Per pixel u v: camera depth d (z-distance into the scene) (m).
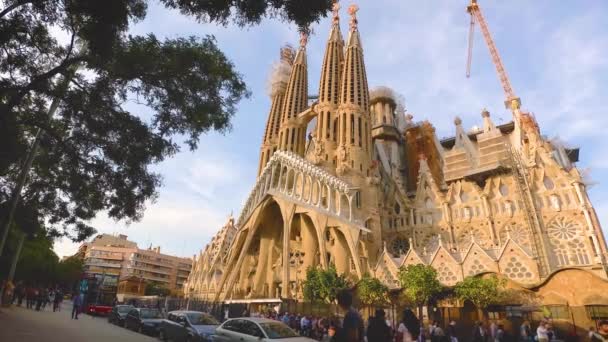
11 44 13.70
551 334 21.42
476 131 97.19
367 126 80.00
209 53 15.30
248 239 67.19
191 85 14.73
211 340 19.39
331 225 59.75
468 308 35.34
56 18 12.76
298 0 10.56
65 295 104.25
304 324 32.69
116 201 16.78
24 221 23.91
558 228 59.06
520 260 44.28
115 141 15.25
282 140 96.75
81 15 12.45
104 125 14.75
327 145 79.19
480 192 69.50
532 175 64.75
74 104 14.34
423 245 69.75
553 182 62.53
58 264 99.06
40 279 82.44
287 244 59.81
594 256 54.03
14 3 12.05
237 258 70.69
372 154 80.25
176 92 14.68
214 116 15.83
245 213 73.88
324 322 32.19
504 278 33.75
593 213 56.53
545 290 31.34
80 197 18.78
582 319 27.41
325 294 42.19
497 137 73.25
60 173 20.16
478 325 26.27
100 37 11.93
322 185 65.38
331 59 93.44
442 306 37.62
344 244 59.75
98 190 17.42
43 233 28.05
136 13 13.16
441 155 91.38
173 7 11.02
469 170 73.50
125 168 15.79
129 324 30.92
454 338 25.16
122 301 60.19
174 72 14.29
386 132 97.25
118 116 14.80
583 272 29.75
